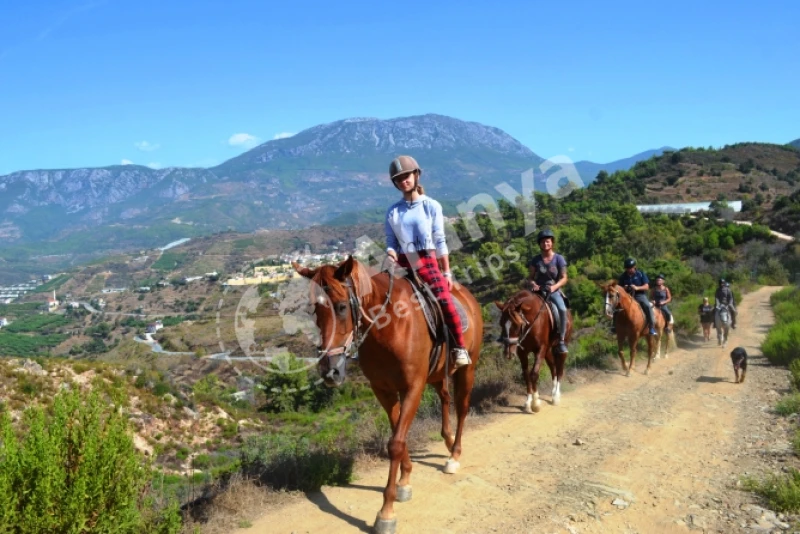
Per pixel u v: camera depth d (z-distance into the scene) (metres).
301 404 28.36
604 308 13.39
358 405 23.81
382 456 6.90
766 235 58.00
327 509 5.34
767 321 25.53
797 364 12.57
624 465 6.66
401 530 4.91
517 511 5.31
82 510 3.70
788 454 6.82
